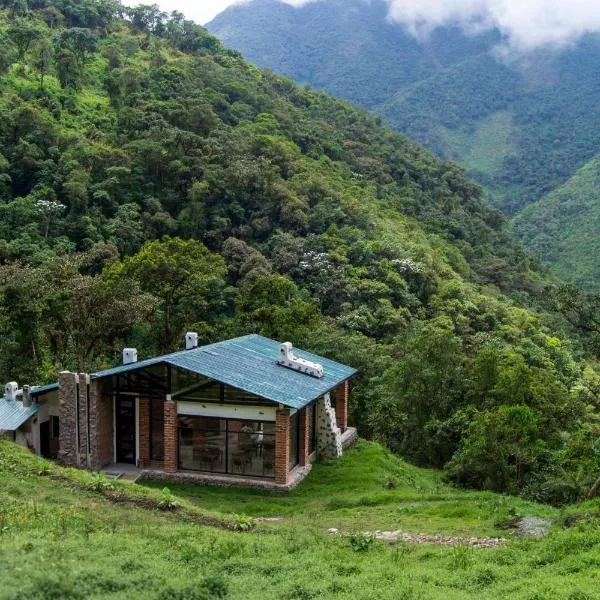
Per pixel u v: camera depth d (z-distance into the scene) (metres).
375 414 39.75
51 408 28.77
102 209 69.00
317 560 13.74
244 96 110.50
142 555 12.63
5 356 41.81
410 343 39.41
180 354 27.58
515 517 19.59
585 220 144.00
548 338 69.44
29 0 125.38
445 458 36.41
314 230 76.12
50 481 20.36
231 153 79.25
